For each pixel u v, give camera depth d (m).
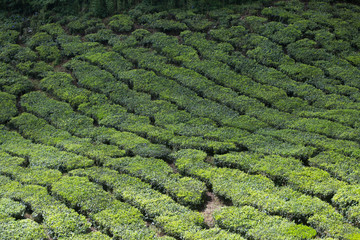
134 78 19.22
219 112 16.89
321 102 16.72
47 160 14.82
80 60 21.06
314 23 21.38
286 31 20.98
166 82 18.92
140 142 15.58
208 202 12.98
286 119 16.03
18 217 12.36
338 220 11.06
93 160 14.95
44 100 18.62
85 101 18.28
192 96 18.00
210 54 20.30
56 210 12.27
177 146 15.38
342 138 14.72
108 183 13.43
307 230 10.85
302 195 12.17
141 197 12.62
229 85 18.41
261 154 14.24
